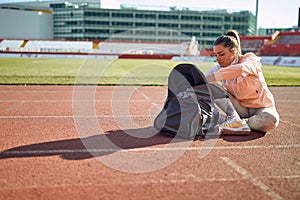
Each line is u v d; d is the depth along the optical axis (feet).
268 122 14.21
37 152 11.53
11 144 12.48
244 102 15.05
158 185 8.88
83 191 8.41
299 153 11.99
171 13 207.51
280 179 9.47
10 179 9.09
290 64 98.94
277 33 142.10
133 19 212.64
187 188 8.73
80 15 218.59
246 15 207.10
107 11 213.66
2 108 21.13
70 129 15.14
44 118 17.76
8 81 38.47
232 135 14.30
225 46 14.05
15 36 216.13
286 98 29.25
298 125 17.01
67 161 10.64
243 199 8.16
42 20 224.74
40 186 8.67
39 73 50.16
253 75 14.08
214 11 207.62
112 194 8.27
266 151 12.16
